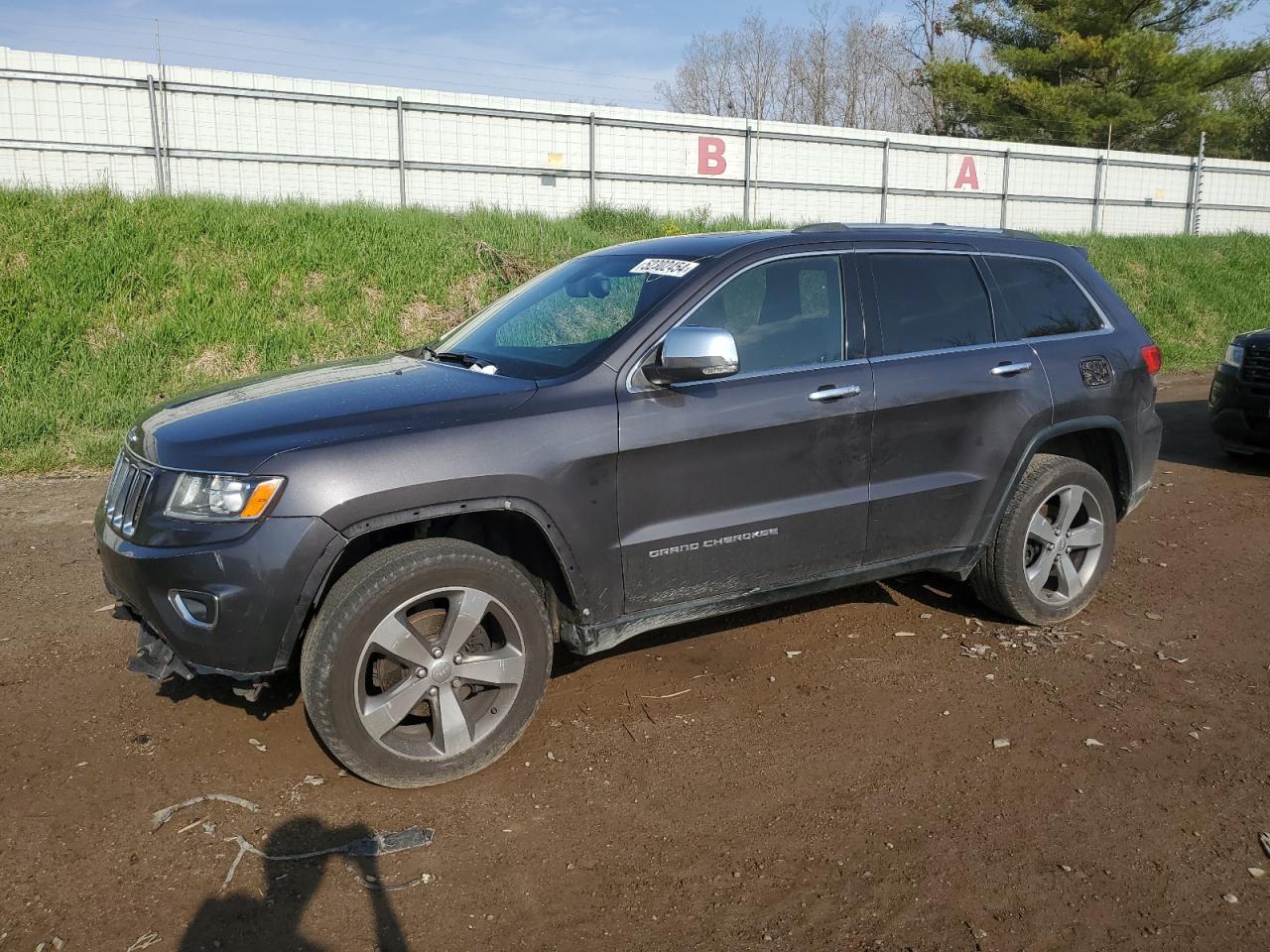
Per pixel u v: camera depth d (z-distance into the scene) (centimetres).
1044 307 482
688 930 273
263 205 1442
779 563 402
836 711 399
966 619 498
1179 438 1004
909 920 277
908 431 423
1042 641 471
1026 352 461
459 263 1345
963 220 2609
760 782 347
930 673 434
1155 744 375
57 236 1182
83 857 299
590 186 2122
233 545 310
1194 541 640
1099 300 504
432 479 324
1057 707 404
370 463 319
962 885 293
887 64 5519
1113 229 2847
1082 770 356
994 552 466
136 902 280
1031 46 3809
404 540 357
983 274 464
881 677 430
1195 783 347
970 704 406
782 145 2325
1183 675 434
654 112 2159
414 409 340
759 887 292
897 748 371
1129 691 418
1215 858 306
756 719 392
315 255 1270
